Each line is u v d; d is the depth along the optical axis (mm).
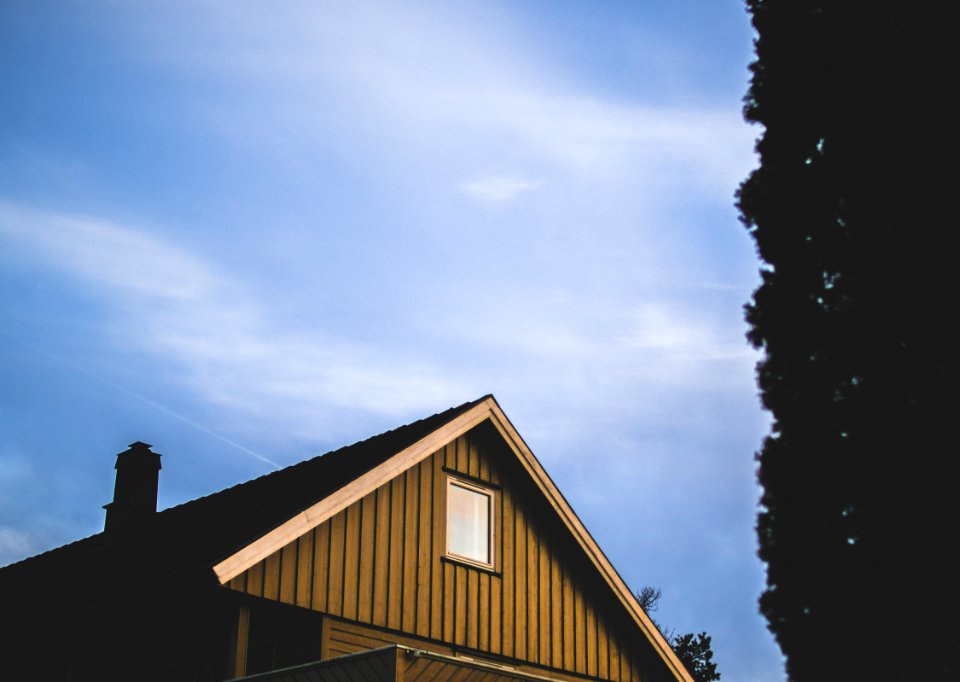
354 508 17609
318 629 16500
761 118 12734
